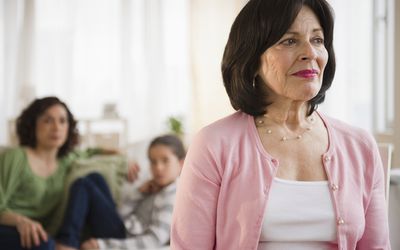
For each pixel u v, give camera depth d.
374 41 3.14
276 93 0.91
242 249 0.85
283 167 0.88
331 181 0.87
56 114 2.18
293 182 0.87
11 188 2.11
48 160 2.24
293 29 0.86
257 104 0.92
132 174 2.27
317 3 0.88
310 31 0.86
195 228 0.88
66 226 1.98
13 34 4.31
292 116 0.93
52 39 4.39
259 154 0.89
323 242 0.87
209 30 4.48
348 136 0.95
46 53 4.39
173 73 4.60
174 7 4.57
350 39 3.31
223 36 4.46
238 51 0.91
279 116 0.92
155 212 2.03
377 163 0.94
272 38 0.86
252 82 0.92
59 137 2.19
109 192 2.14
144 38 4.50
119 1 4.48
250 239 0.84
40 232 1.91
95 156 2.62
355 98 3.32
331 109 3.35
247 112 0.93
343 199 0.87
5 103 4.28
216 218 0.89
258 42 0.87
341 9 3.31
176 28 4.59
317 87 0.87
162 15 4.52
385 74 3.02
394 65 2.61
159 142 2.10
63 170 2.27
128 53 4.47
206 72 4.50
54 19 4.39
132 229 2.06
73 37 4.42
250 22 0.88
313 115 0.97
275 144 0.91
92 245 1.94
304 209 0.85
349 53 3.31
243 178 0.87
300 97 0.86
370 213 0.93
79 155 2.46
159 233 1.95
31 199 2.14
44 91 4.39
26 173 2.14
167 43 4.58
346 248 0.86
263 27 0.86
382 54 3.11
